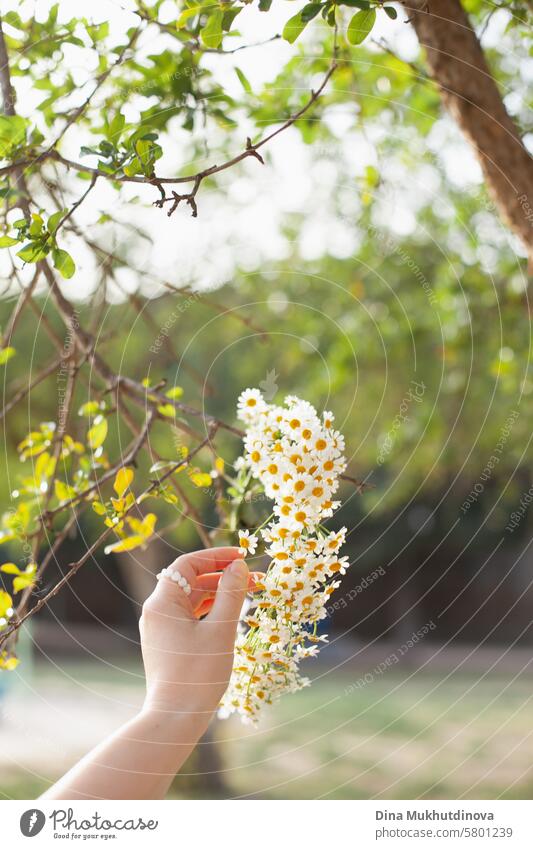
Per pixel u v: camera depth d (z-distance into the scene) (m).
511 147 1.34
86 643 9.29
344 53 1.66
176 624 1.07
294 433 1.13
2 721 5.17
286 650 1.13
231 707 1.12
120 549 1.39
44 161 1.29
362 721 6.23
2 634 1.18
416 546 9.93
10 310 5.38
